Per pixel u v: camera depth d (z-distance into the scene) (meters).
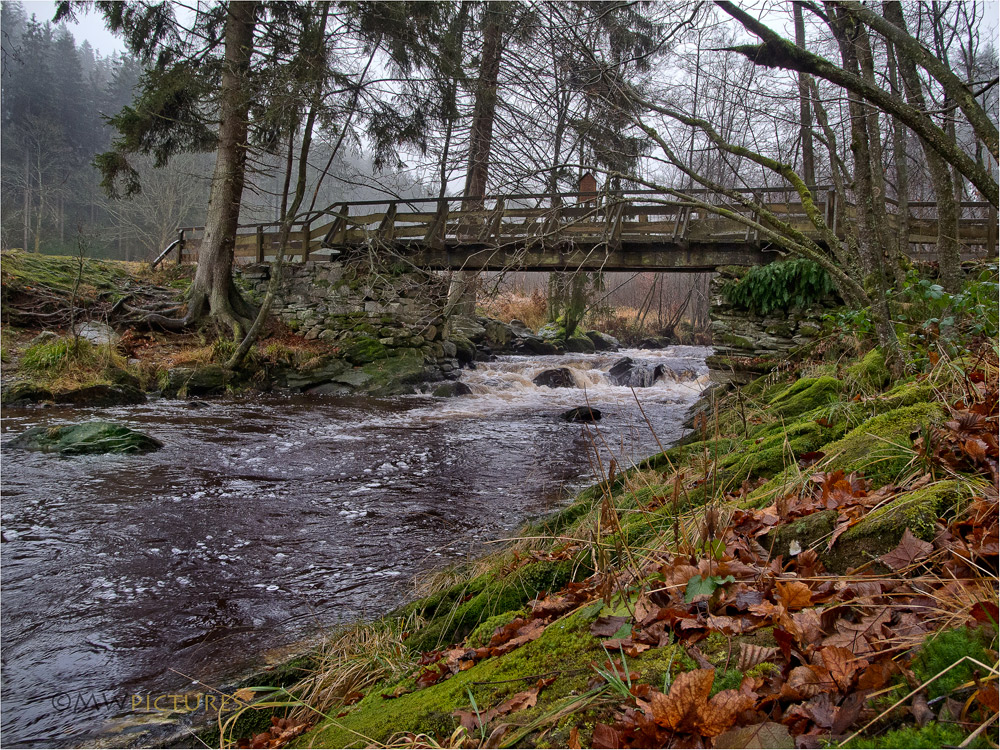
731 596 1.75
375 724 1.92
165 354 12.70
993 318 3.84
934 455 2.16
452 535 4.84
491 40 12.99
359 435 8.76
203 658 3.12
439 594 3.30
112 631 3.40
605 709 1.46
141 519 5.15
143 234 33.22
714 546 2.01
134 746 2.42
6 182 31.39
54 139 32.56
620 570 2.27
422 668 2.45
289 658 3.04
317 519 5.25
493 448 8.03
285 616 3.57
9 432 7.95
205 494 5.88
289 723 2.46
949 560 1.57
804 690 1.29
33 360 10.64
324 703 2.52
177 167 30.00
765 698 1.30
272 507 5.55
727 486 3.24
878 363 4.46
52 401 9.89
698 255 10.62
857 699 1.23
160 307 14.27
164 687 2.86
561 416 10.15
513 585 2.87
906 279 5.32
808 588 1.61
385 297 13.91
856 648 1.37
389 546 4.64
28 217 31.12
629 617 1.84
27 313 12.74
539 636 2.04
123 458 7.03
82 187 36.22
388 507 5.58
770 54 2.42
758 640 1.54
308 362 13.03
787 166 4.54
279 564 4.31
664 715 1.30
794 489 2.50
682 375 15.44
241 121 12.95
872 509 2.00
